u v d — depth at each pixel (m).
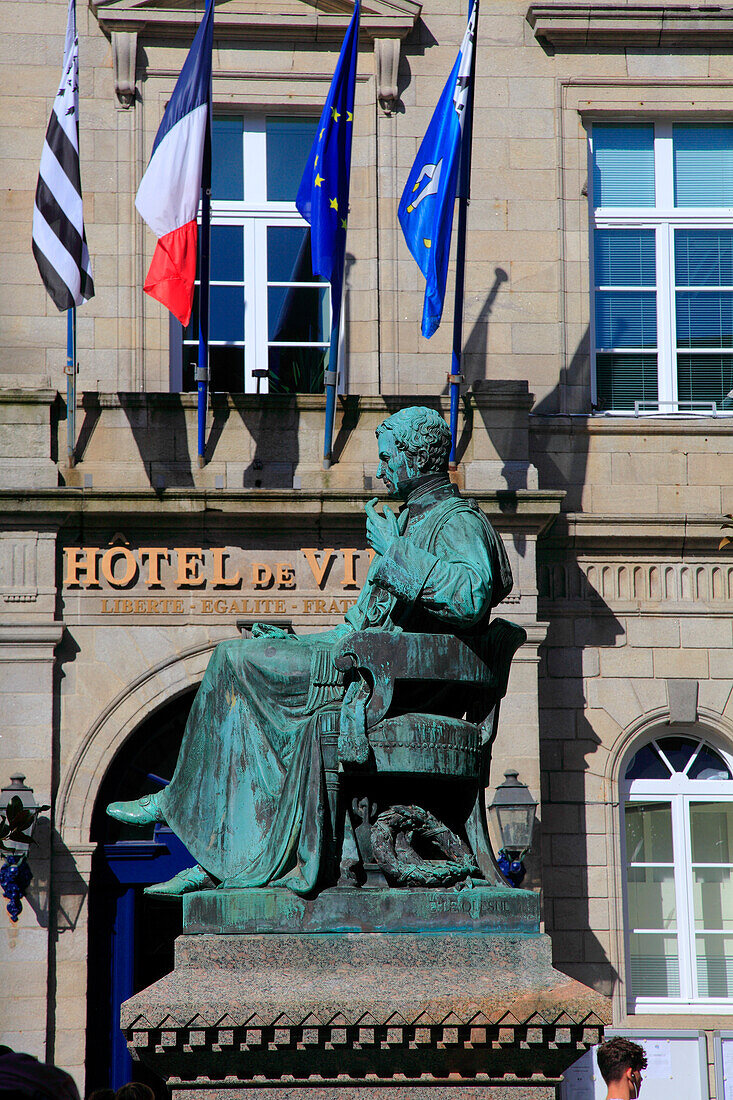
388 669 8.54
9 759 23.75
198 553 24.59
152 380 26.52
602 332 28.39
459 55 24.81
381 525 9.06
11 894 23.11
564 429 26.77
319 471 25.09
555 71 28.16
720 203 28.72
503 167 27.77
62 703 24.14
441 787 8.89
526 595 24.69
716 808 26.41
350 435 25.27
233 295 27.58
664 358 28.33
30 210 26.64
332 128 24.41
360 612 9.43
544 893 25.34
